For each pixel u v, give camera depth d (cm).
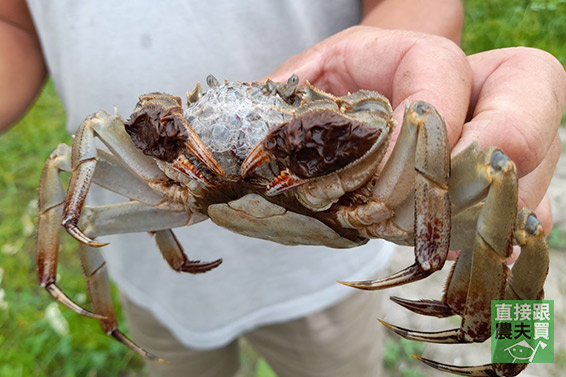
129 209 21
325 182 16
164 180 19
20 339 41
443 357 36
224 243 26
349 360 29
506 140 16
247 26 24
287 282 27
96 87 25
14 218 52
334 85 21
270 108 18
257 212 18
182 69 25
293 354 29
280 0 24
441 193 14
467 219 16
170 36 24
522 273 16
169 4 24
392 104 19
